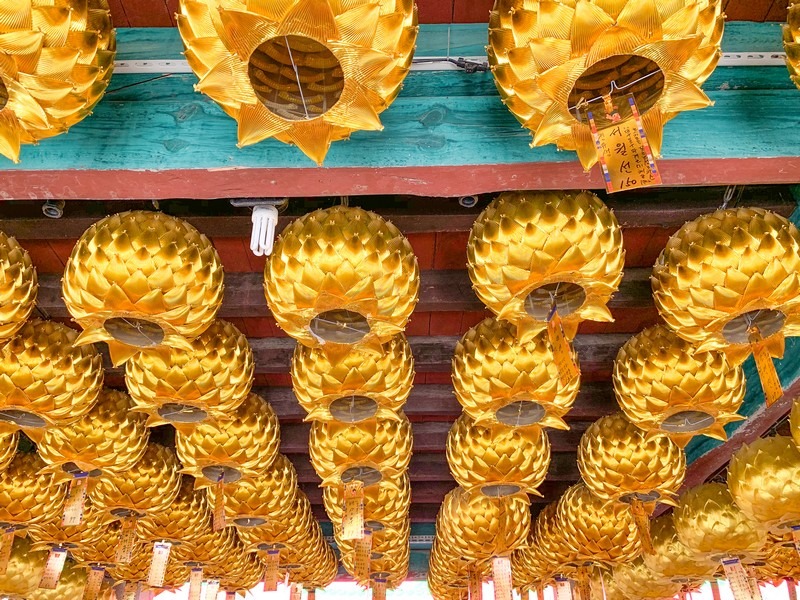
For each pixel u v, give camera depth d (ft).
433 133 4.24
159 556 8.33
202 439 6.32
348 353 5.21
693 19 3.17
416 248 6.31
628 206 5.46
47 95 3.32
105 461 6.42
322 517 11.87
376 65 3.23
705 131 4.27
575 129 3.59
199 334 4.92
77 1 3.32
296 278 4.29
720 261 4.42
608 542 8.31
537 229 4.18
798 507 6.55
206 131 4.23
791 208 5.48
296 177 4.24
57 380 5.37
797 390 6.38
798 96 4.37
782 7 4.52
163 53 4.44
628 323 7.36
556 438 9.45
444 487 11.07
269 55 3.38
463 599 11.26
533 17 3.29
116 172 4.15
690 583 9.57
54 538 8.01
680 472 6.90
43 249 6.25
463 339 5.72
